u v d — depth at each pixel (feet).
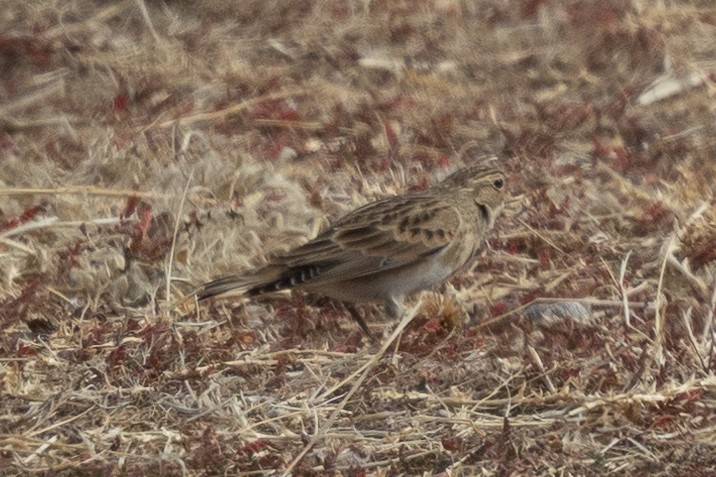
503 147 56.90
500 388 38.65
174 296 44.29
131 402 38.29
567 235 48.39
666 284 45.52
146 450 36.27
